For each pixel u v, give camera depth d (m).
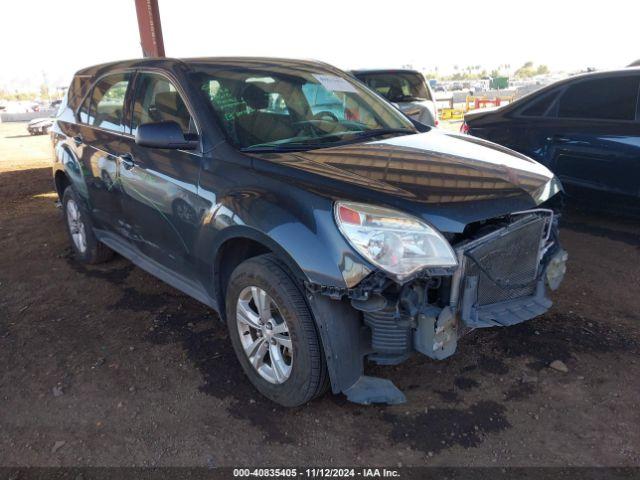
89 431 2.69
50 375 3.17
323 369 2.55
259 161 2.84
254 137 3.12
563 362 3.10
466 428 2.60
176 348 3.41
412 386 2.93
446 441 2.53
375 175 2.67
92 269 4.79
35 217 6.67
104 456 2.52
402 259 2.29
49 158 13.93
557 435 2.54
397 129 3.68
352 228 2.33
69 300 4.17
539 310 2.88
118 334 3.62
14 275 4.72
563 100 5.64
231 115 3.19
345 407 2.79
